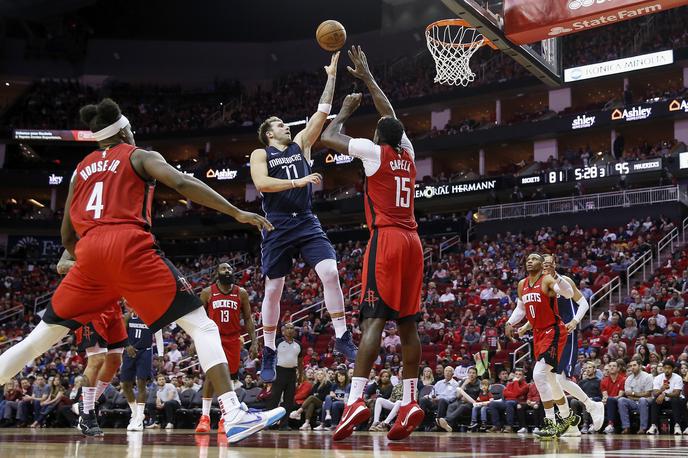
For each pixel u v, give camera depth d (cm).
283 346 1047
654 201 2403
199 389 1448
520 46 1123
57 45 3962
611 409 1154
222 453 385
